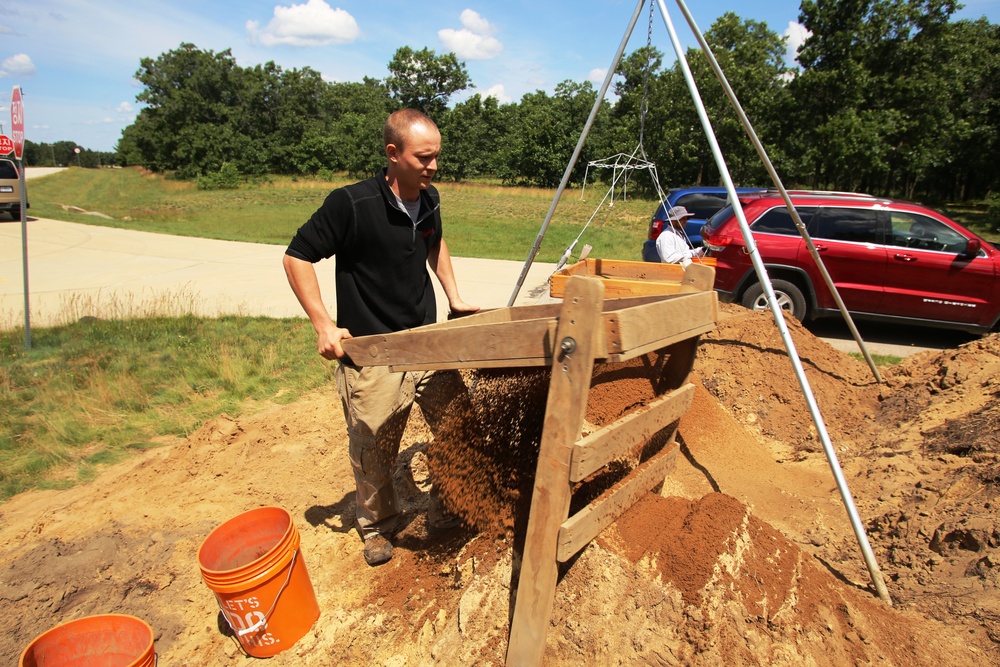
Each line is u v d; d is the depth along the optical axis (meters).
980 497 3.09
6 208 22.73
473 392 3.11
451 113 56.94
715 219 8.66
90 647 2.58
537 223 24.23
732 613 2.28
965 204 36.12
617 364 3.25
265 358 7.00
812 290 8.00
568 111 50.72
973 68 30.08
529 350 2.25
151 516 3.92
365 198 2.79
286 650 2.77
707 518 2.57
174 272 13.25
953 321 7.79
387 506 3.17
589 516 2.31
